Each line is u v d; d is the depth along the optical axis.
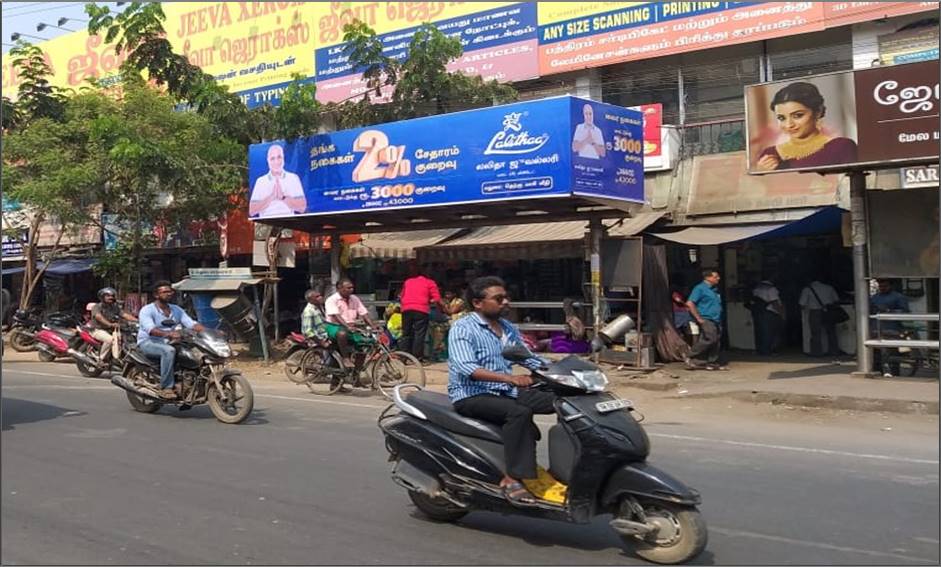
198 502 6.03
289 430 8.99
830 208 13.11
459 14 18.67
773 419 9.90
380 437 8.57
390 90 19.00
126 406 10.71
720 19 15.86
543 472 5.35
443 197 13.43
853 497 6.19
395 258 18.53
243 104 19.00
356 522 5.59
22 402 11.00
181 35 23.36
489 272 18.31
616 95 17.31
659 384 12.02
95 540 5.16
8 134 19.70
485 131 12.95
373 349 11.92
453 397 5.40
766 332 15.66
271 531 5.37
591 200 12.76
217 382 9.41
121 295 19.33
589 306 14.34
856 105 10.89
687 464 7.35
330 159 14.88
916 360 12.00
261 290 19.91
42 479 6.71
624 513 4.88
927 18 14.23
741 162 15.75
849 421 9.63
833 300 15.35
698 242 14.09
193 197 18.38
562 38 17.47
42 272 21.47
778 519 5.63
